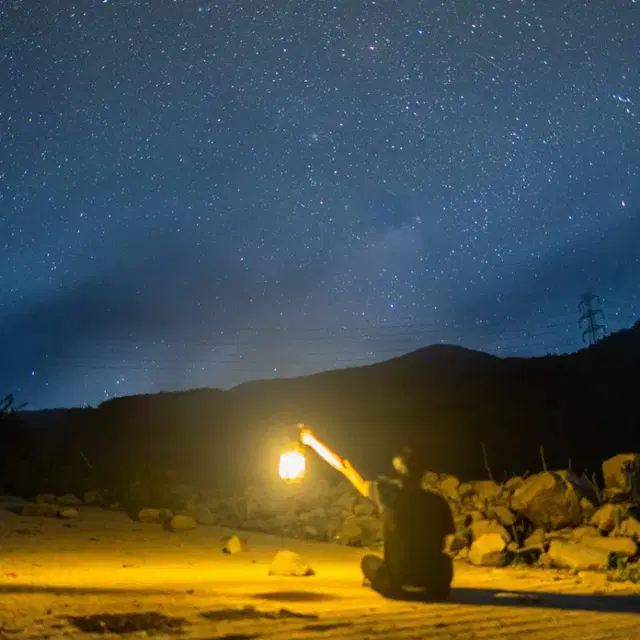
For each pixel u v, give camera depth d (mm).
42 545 9406
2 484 16562
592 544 8602
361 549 10289
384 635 4250
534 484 9852
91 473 16844
